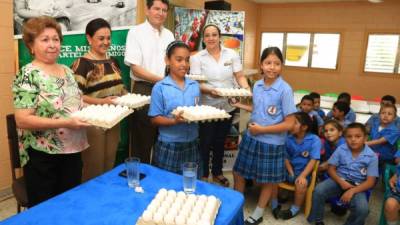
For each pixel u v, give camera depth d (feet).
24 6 7.80
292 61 24.47
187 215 3.57
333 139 9.00
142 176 4.78
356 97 19.79
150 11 7.38
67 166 5.40
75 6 8.65
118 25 9.48
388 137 9.70
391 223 6.70
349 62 22.44
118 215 3.69
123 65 8.57
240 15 12.90
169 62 6.04
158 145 6.22
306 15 23.17
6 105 8.16
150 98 6.40
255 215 7.64
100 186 4.42
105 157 7.05
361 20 21.53
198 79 7.93
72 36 7.63
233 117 10.03
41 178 5.16
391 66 21.33
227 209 3.93
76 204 3.91
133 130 8.14
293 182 8.25
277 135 6.92
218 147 9.55
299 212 8.36
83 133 5.56
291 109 6.75
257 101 7.00
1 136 8.17
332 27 22.48
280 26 24.21
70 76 5.25
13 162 5.86
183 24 12.64
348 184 7.38
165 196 4.02
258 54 25.09
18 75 4.72
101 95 6.60
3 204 8.18
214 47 8.55
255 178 7.18
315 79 23.79
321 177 8.50
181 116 5.46
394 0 20.25
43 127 4.64
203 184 4.56
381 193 9.58
